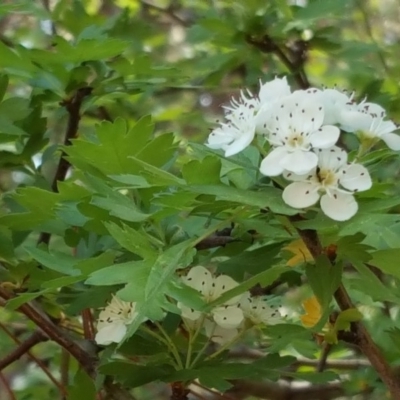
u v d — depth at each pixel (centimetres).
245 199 26
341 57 43
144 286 26
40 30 50
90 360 33
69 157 29
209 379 29
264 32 41
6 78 35
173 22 59
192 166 26
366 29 53
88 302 31
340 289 28
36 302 34
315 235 27
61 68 35
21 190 30
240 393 41
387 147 29
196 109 57
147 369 29
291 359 30
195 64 44
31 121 36
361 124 28
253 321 30
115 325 30
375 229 29
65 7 42
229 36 41
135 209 28
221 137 28
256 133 27
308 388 41
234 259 30
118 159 29
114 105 46
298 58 43
